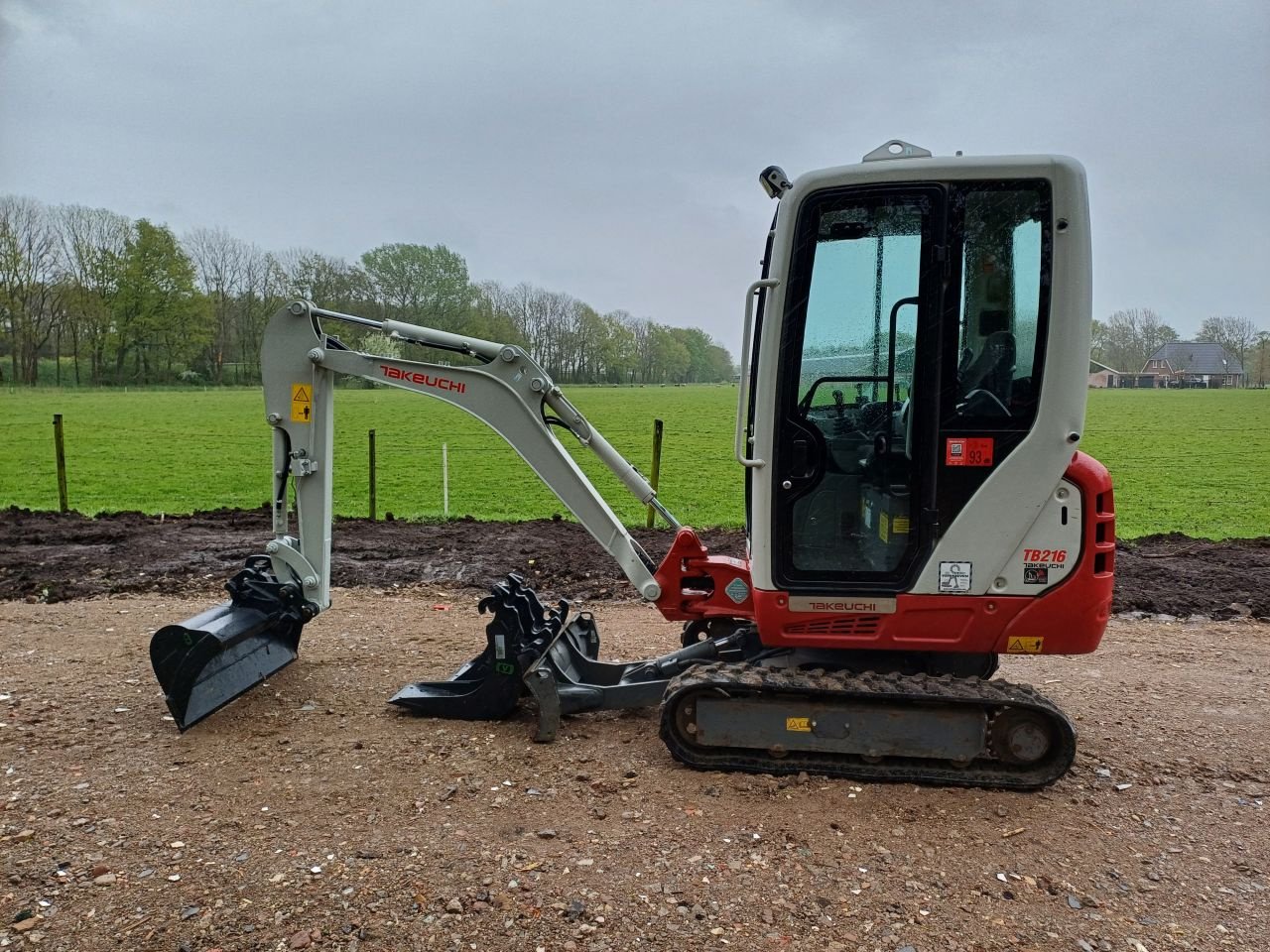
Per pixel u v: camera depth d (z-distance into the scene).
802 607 4.18
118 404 48.66
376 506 15.16
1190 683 5.77
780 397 4.08
